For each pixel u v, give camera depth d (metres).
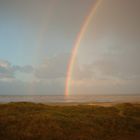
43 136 14.49
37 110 24.84
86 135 15.42
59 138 14.36
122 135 16.11
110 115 23.11
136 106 33.50
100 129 17.16
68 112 24.23
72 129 16.69
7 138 13.95
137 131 17.62
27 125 16.66
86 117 21.17
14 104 28.84
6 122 17.16
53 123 17.39
